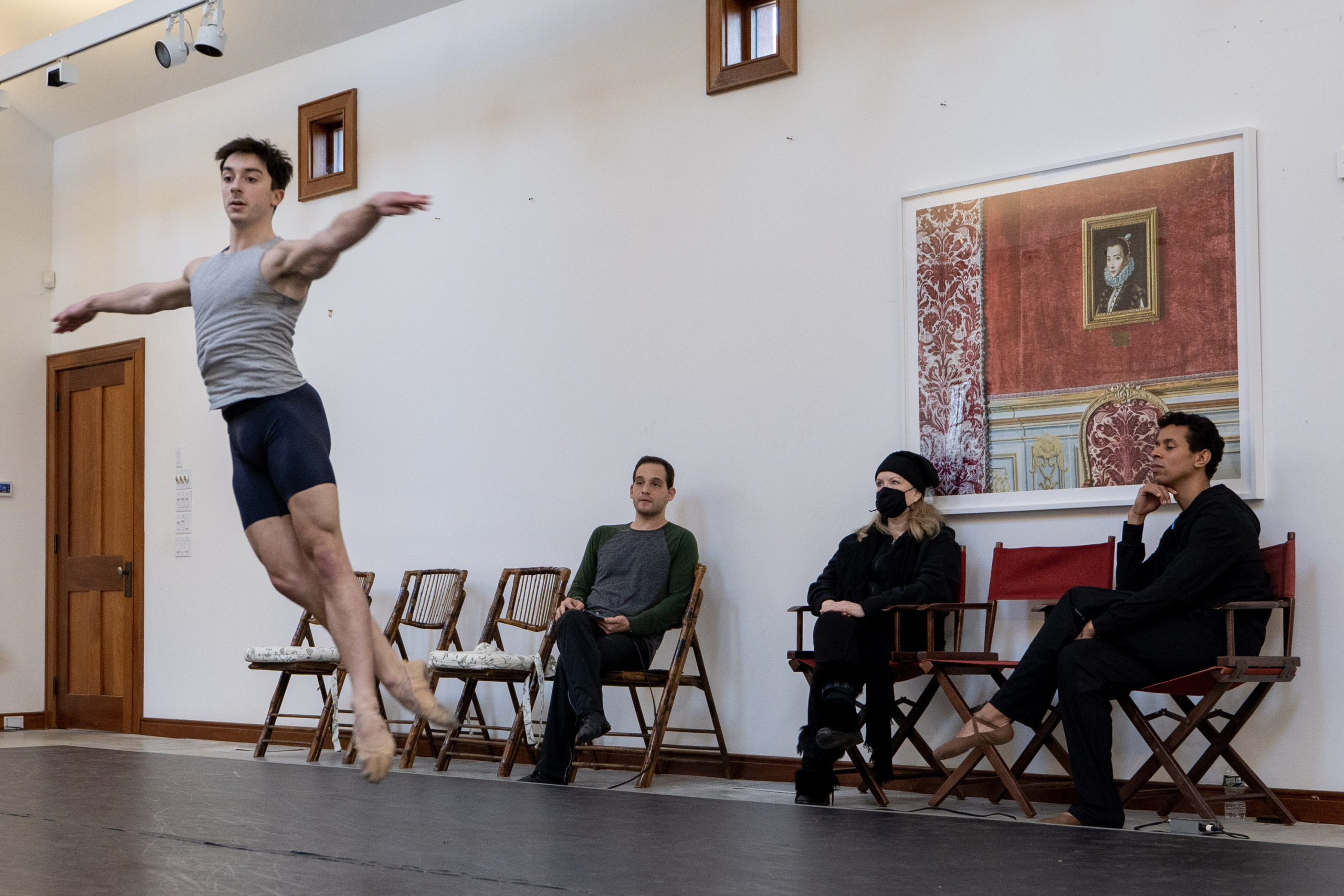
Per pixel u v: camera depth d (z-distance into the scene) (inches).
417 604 223.9
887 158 181.9
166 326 278.1
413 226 238.2
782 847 95.2
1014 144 171.3
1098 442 161.2
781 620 185.0
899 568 157.9
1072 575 156.6
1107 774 128.8
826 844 97.1
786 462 187.2
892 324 179.2
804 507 184.7
